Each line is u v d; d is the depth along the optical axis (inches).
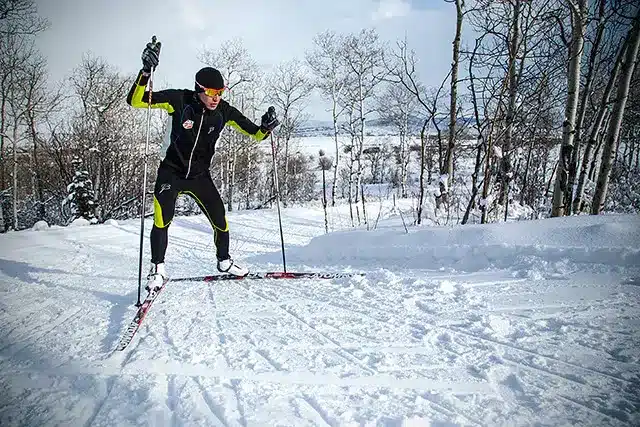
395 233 186.5
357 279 141.8
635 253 123.3
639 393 70.2
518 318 101.3
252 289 138.9
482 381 76.1
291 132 1059.3
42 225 354.9
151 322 110.1
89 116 766.5
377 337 96.0
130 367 84.5
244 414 67.5
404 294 124.6
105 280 166.7
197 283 149.4
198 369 83.1
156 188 133.6
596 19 236.8
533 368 79.5
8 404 72.2
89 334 104.7
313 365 83.7
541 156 480.4
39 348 96.0
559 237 144.0
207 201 142.1
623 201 433.1
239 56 1000.9
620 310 100.7
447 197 308.8
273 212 587.8
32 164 831.7
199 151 136.2
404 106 986.7
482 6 264.8
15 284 159.5
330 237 207.9
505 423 64.0
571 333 92.0
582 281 119.2
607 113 319.3
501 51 251.6
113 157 756.0
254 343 94.7
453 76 299.3
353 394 73.0
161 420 66.9
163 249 132.8
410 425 63.6
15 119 757.3
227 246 148.4
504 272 134.5
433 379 77.2
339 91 955.3
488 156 251.6
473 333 95.5
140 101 126.6
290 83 1008.2
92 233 322.0
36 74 761.6
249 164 1058.1
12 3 642.2
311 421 65.6
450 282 129.4
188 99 131.6
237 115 145.9
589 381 74.3
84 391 76.2
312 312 114.1
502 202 302.5
